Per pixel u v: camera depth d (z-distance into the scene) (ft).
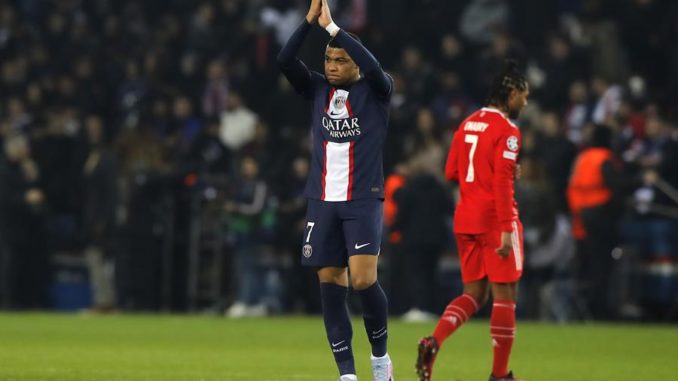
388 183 223.51
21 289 249.34
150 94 277.03
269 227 231.30
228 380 112.37
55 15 313.12
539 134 233.55
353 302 235.20
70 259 262.06
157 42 302.25
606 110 236.22
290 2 282.15
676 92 242.78
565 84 245.65
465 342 170.60
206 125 256.73
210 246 239.30
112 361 133.59
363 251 94.84
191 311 241.14
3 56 307.37
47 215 253.44
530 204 213.05
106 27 311.88
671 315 222.89
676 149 216.74
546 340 173.17
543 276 217.56
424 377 98.22
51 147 257.96
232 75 279.90
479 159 105.81
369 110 96.17
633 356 148.05
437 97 245.04
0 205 244.63
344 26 276.41
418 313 217.15
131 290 236.63
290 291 234.99
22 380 109.50
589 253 212.23
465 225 106.32
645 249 224.74
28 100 284.20
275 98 261.85
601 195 209.36
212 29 290.97
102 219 235.81
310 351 151.74
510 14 275.18
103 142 242.78
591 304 215.31
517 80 106.93
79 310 258.78
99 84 289.94
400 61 270.05
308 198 97.35
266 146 244.22
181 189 237.25
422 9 277.85
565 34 252.21
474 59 263.90
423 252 216.33
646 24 257.75
